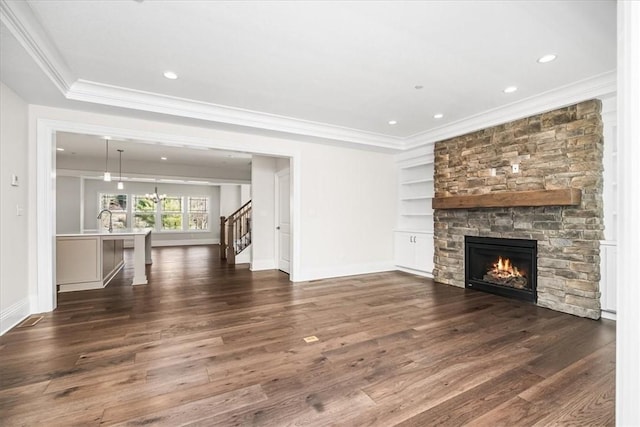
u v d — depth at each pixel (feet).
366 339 8.95
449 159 16.21
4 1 6.11
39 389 6.31
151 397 6.06
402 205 20.59
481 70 9.62
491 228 14.14
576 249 11.14
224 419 5.41
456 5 6.57
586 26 7.27
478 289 14.75
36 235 11.15
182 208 38.96
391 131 16.92
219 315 11.12
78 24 7.26
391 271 19.95
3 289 9.39
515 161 13.07
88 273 15.08
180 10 6.77
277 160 21.03
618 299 3.99
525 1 6.40
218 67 9.48
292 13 6.88
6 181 9.53
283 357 7.81
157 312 11.45
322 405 5.83
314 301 12.97
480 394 6.20
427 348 8.34
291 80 10.41
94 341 8.74
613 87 9.89
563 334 9.30
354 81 10.48
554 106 11.44
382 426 5.25
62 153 23.09
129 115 12.34
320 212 17.83
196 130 14.12
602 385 6.50
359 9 6.73
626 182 3.84
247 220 25.73
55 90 9.78
